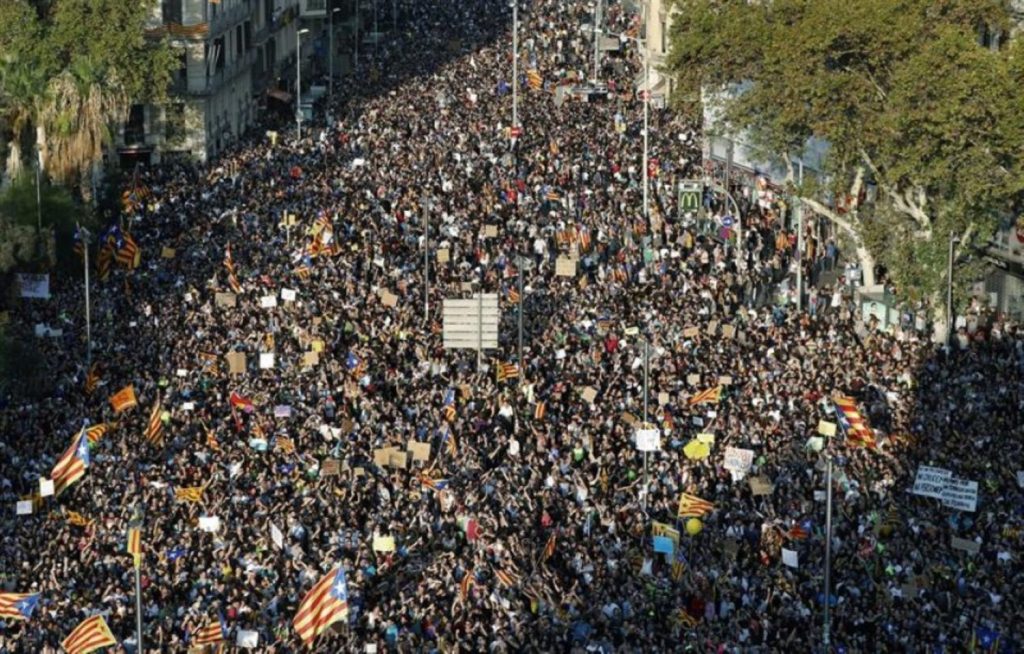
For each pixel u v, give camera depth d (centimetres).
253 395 16838
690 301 19988
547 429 15800
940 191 19038
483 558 12988
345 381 17225
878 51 19562
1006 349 18088
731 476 14512
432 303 19950
